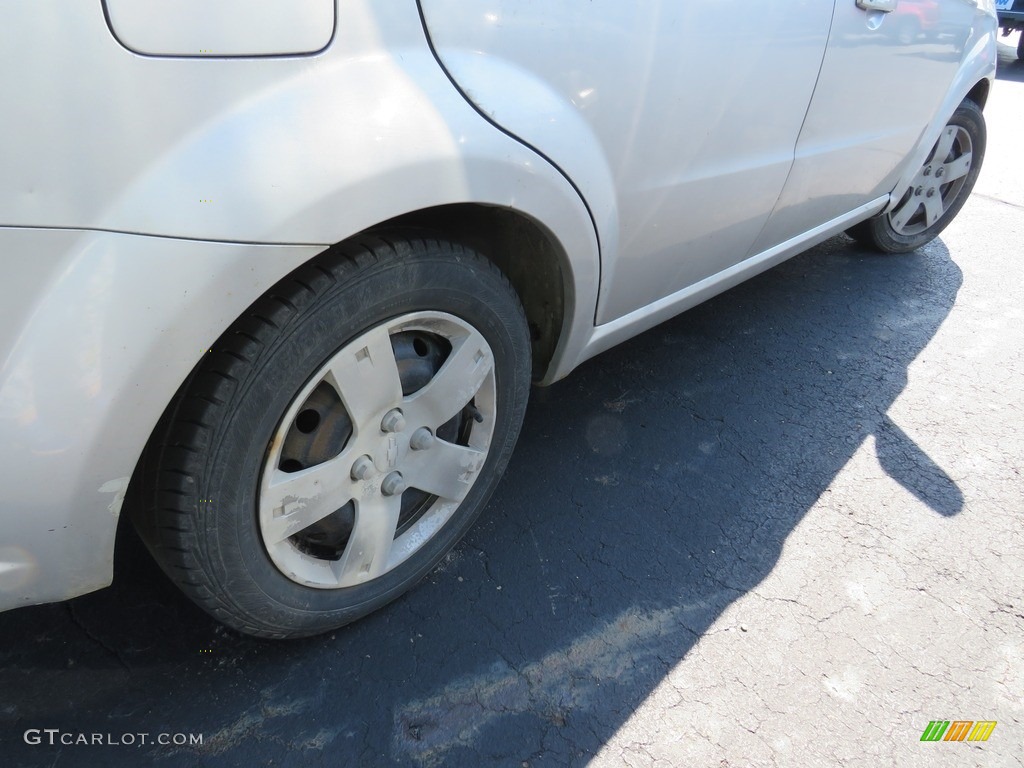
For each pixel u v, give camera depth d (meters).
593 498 2.23
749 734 1.62
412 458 1.61
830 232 3.10
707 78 1.85
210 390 1.20
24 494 1.07
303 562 1.52
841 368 3.00
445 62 1.30
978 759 1.62
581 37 1.50
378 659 1.71
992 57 3.45
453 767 1.51
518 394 1.81
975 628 1.93
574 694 1.67
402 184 1.25
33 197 0.96
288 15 1.09
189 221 1.05
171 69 1.00
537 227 1.64
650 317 2.25
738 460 2.44
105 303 1.03
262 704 1.59
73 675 1.60
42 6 0.90
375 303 1.35
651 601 1.92
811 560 2.09
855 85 2.48
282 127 1.11
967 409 2.81
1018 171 5.62
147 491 1.26
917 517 2.28
